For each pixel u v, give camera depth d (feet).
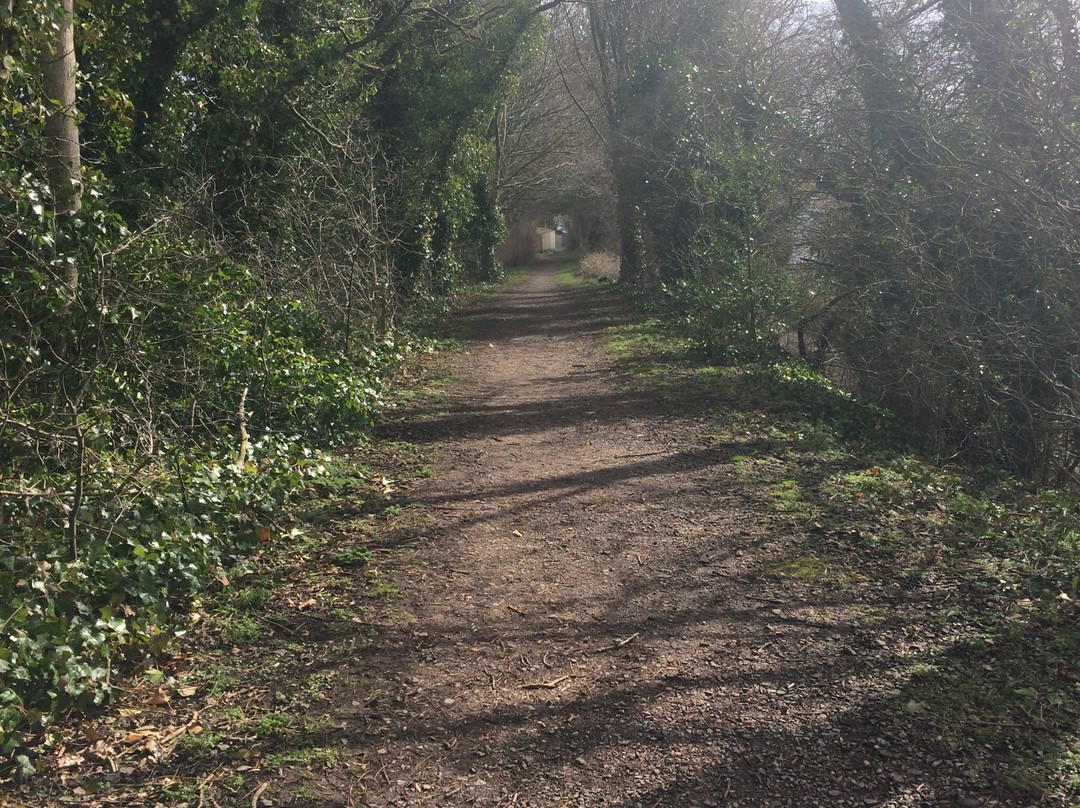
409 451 27.09
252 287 31.24
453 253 93.35
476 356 50.70
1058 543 16.79
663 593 15.71
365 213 45.78
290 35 48.21
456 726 11.44
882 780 9.80
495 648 13.73
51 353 19.45
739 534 18.56
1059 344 27.58
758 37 66.33
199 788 10.03
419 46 61.82
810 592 15.30
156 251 23.89
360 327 40.98
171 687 12.37
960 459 32.01
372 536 19.06
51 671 11.31
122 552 14.73
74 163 21.75
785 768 10.16
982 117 31.86
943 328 30.73
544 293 107.96
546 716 11.64
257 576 16.62
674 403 34.30
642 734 11.09
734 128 52.24
